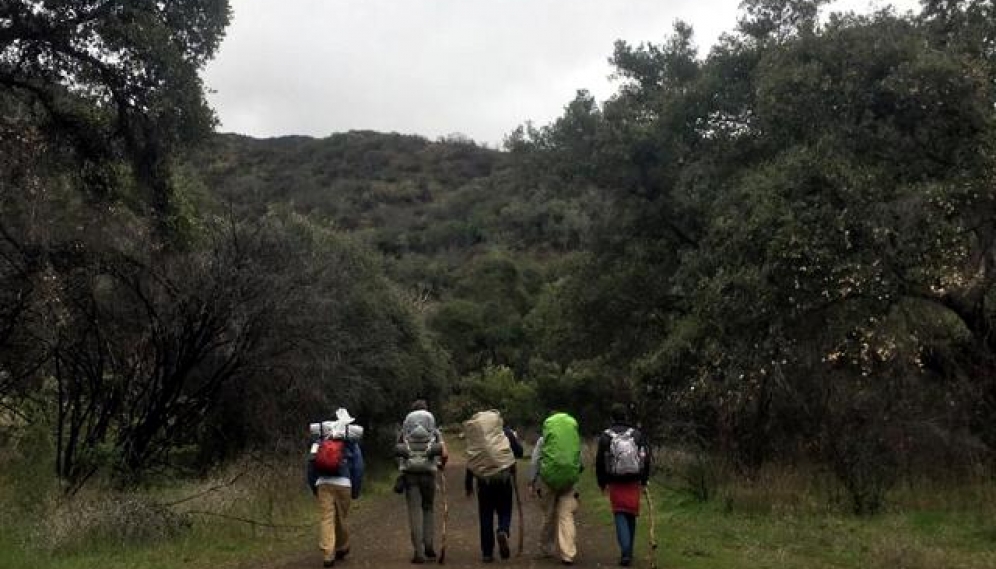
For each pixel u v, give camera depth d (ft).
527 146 79.10
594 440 96.63
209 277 43.16
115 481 39.63
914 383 43.88
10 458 39.86
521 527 31.45
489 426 30.76
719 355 44.42
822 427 41.86
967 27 47.34
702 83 64.64
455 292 230.27
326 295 53.36
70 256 40.27
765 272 40.34
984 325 44.11
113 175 49.88
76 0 42.63
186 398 50.31
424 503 30.94
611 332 84.64
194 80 47.16
